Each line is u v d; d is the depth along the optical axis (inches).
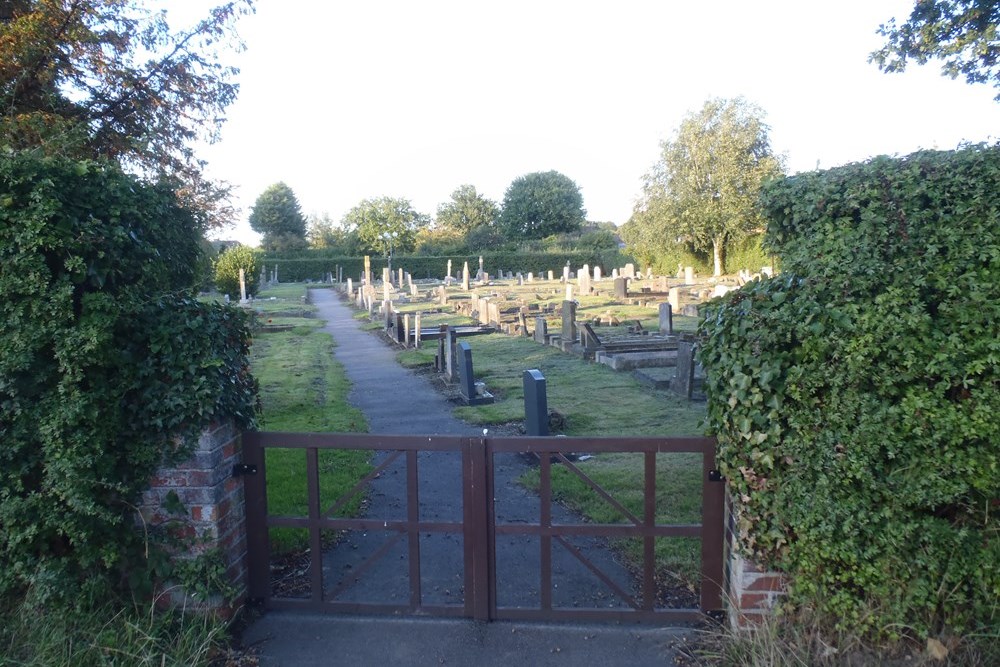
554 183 3277.6
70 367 155.6
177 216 213.0
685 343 467.5
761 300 157.8
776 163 1712.6
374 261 2588.6
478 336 828.0
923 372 141.7
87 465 157.6
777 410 151.0
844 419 146.8
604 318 887.7
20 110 311.0
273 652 170.6
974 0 395.5
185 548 173.0
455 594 201.5
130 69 353.1
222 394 175.3
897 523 145.6
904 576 147.3
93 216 163.5
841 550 149.6
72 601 162.2
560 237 3019.2
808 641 152.3
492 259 2539.4
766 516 157.0
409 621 183.2
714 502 175.2
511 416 432.5
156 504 173.8
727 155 1723.7
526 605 193.5
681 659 163.6
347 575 205.2
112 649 155.4
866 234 147.6
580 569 215.6
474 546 180.5
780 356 152.6
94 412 158.6
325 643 174.2
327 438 184.1
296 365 691.4
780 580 161.5
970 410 140.5
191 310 181.0
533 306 1056.2
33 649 155.2
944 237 142.5
